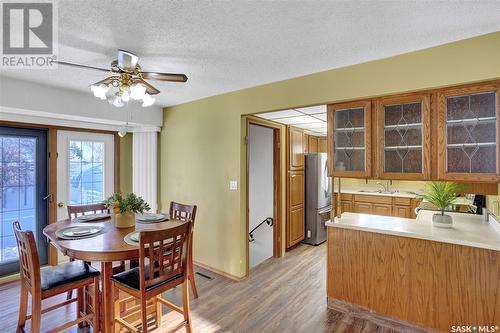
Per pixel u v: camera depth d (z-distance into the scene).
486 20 1.74
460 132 2.09
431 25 1.80
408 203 4.91
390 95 2.34
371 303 2.48
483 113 2.01
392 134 2.38
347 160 2.60
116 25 1.76
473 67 1.97
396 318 2.36
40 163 3.60
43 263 3.61
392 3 1.55
